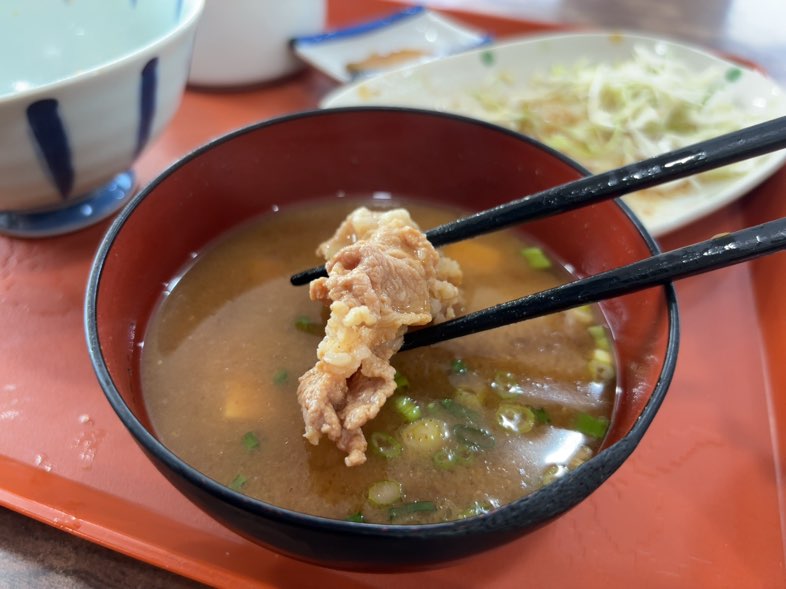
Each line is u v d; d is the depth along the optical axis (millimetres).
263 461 160
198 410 170
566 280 208
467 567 151
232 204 215
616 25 380
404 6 374
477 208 231
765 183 255
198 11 221
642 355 162
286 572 148
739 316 214
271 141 210
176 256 201
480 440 164
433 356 183
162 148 275
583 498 119
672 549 155
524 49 318
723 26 380
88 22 276
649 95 287
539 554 153
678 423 182
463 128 211
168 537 153
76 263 224
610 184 158
